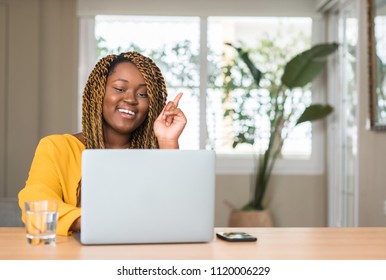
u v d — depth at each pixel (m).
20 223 2.96
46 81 6.25
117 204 1.68
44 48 6.25
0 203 2.98
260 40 6.41
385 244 1.76
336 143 6.08
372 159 4.67
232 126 6.33
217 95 6.35
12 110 6.18
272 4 6.29
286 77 5.85
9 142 6.17
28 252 1.58
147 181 1.69
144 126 2.27
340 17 5.97
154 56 6.33
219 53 6.37
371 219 4.69
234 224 5.88
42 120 6.24
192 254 1.58
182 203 1.72
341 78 5.93
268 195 6.34
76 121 6.25
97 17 6.27
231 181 6.32
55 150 2.09
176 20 6.34
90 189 1.67
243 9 6.27
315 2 6.27
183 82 6.34
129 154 1.68
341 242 1.80
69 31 6.27
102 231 1.68
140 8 6.20
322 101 6.34
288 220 6.34
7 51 6.18
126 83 2.19
